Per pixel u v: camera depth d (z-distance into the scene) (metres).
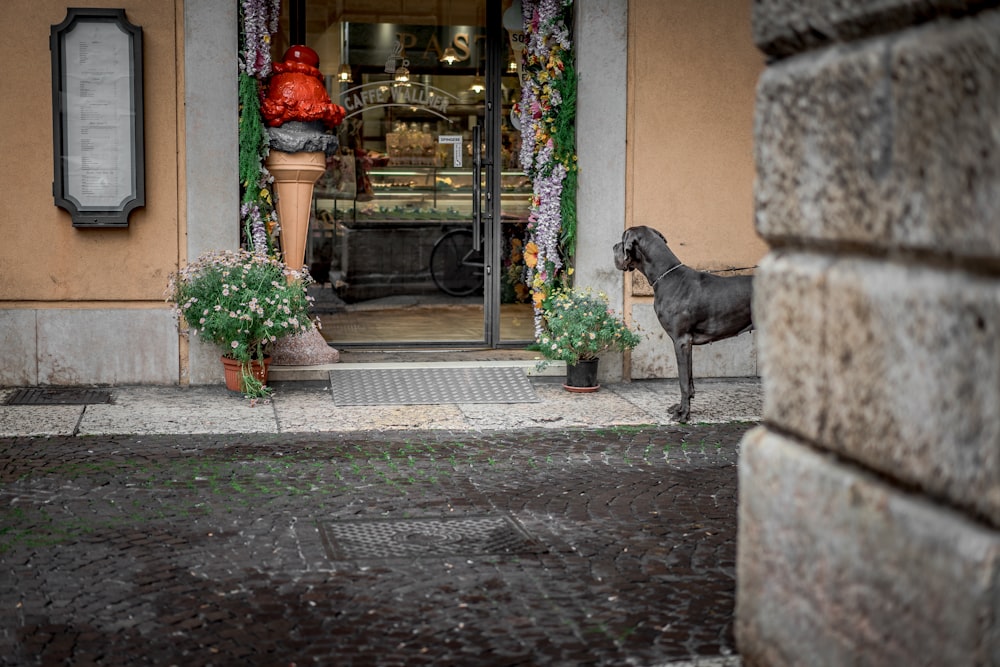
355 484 6.69
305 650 4.28
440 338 10.59
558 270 10.12
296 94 9.51
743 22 9.98
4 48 9.18
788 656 3.10
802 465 3.02
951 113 2.44
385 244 10.48
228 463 7.11
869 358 2.76
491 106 10.42
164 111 9.38
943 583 2.48
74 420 8.22
